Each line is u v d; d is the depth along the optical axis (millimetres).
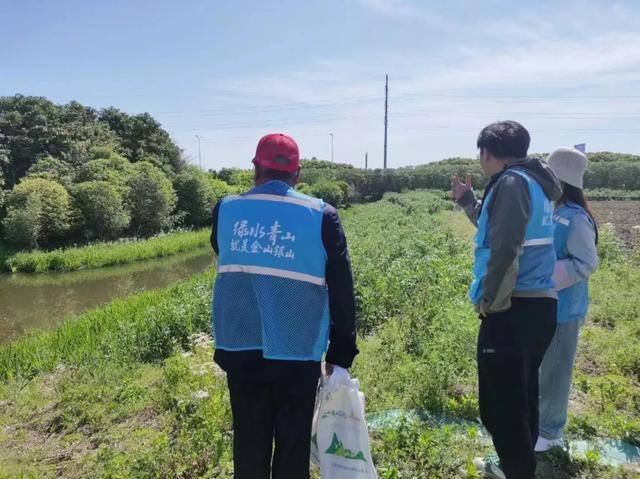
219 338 2652
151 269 24578
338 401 2764
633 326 6703
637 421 4176
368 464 2793
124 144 46156
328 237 2580
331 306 2627
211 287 12039
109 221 29781
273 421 2676
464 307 7223
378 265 11391
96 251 26016
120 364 7914
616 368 5496
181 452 4215
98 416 5609
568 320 3648
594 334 6535
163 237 32406
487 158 3117
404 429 4047
